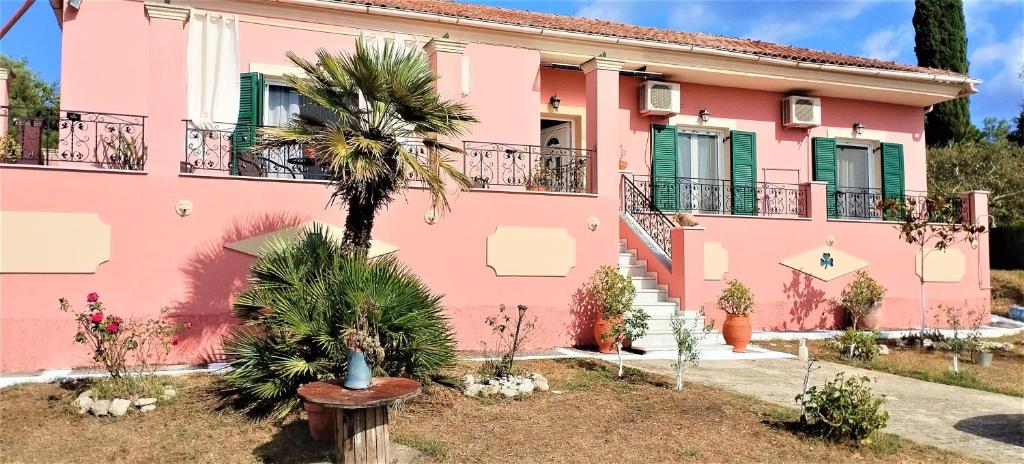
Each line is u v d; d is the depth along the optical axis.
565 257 11.62
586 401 7.90
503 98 13.21
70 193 9.04
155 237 9.37
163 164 9.45
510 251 11.28
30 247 8.87
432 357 7.55
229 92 11.47
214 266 9.62
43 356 8.88
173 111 9.51
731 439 6.60
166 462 5.95
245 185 9.85
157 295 9.34
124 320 9.12
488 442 6.42
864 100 17.12
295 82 8.12
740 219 13.91
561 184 12.77
